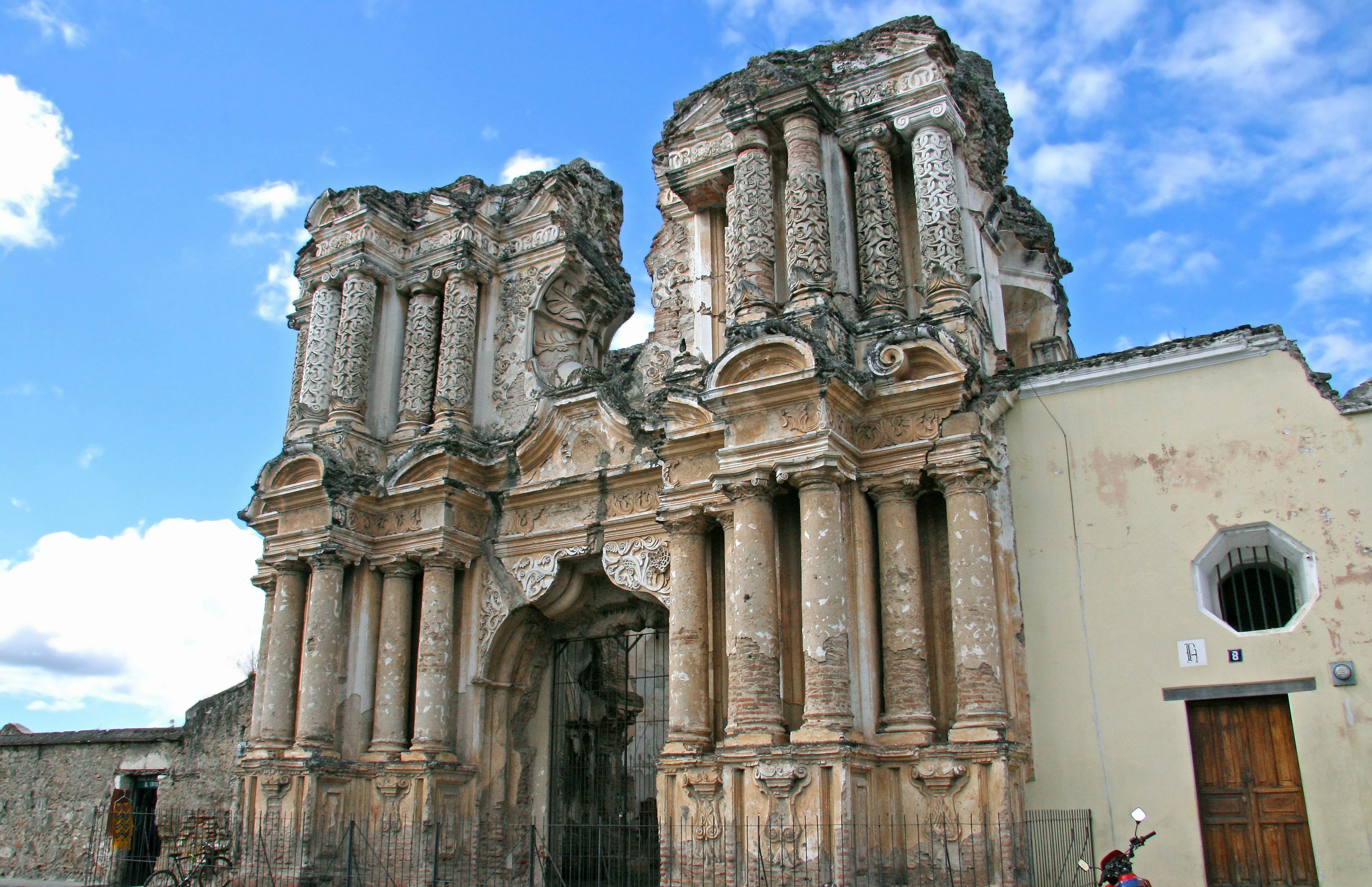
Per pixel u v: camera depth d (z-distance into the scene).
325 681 18.38
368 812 17.97
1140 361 14.72
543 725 19.30
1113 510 14.42
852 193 17.41
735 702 14.16
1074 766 13.72
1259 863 12.75
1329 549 13.16
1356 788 12.38
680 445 16.69
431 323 21.23
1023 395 15.38
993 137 19.78
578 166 22.64
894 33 17.34
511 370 20.69
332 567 18.84
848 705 13.64
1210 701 13.41
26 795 24.81
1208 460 14.08
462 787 18.14
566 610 19.00
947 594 14.63
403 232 21.77
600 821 19.23
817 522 14.14
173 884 19.44
